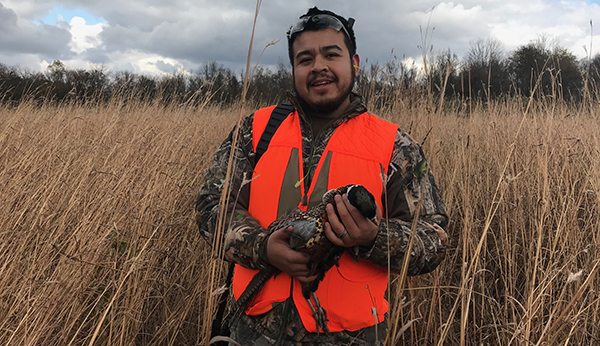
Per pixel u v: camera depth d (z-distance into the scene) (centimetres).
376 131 164
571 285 248
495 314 266
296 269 141
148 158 314
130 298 238
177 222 286
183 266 309
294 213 151
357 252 147
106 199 262
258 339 156
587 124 403
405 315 264
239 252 149
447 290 288
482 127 480
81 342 229
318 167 160
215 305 255
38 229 242
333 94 165
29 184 294
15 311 200
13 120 454
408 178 159
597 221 268
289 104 184
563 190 314
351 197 136
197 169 365
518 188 333
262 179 165
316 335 149
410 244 140
